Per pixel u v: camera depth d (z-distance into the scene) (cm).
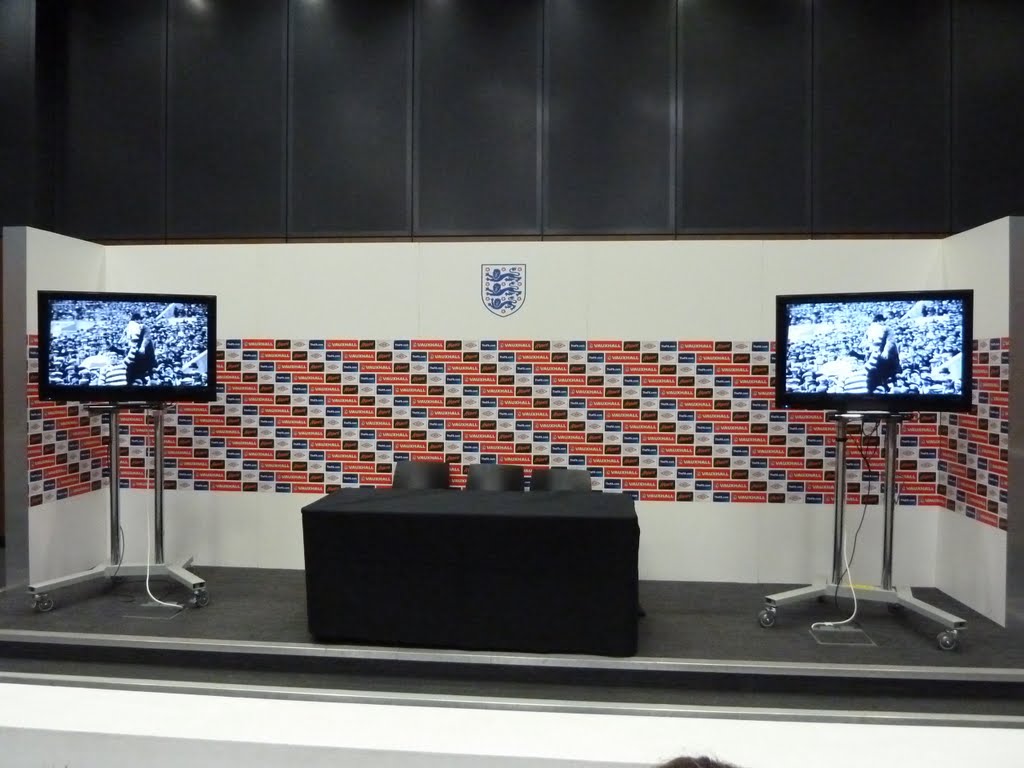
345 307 502
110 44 573
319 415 504
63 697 238
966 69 525
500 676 335
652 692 324
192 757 215
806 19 531
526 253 492
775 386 425
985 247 411
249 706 236
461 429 497
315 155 559
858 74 529
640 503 487
